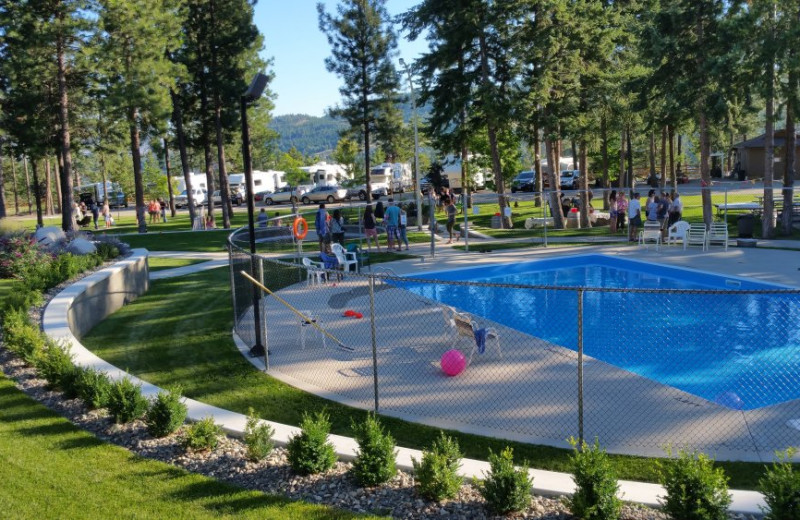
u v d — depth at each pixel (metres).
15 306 12.53
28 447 6.94
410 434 7.56
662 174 40.47
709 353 10.70
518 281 18.62
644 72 29.95
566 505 5.41
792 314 13.08
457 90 30.09
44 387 8.89
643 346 11.20
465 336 10.92
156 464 6.58
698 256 19.55
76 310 12.73
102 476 6.30
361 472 6.03
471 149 43.31
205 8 38.91
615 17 29.30
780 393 8.61
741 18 20.52
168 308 15.30
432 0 29.25
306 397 8.95
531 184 52.38
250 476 6.31
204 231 34.97
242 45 39.25
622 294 15.74
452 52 29.62
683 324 12.72
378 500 5.79
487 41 29.42
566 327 12.80
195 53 39.47
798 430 7.34
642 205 35.47
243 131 10.77
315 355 10.93
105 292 14.66
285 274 19.20
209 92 39.84
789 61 20.12
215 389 9.44
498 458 5.70
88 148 36.34
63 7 28.39
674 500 5.19
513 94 28.94
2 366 9.85
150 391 8.73
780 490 4.94
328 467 6.40
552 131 29.80
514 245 24.20
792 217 23.55
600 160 50.19
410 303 14.62
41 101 31.34
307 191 58.00
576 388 8.88
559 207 29.62
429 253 22.81
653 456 6.79
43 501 5.77
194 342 12.11
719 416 7.80
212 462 6.63
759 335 11.73
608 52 29.72
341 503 5.76
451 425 7.78
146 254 18.83
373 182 59.19
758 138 51.34
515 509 5.47
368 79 40.62
